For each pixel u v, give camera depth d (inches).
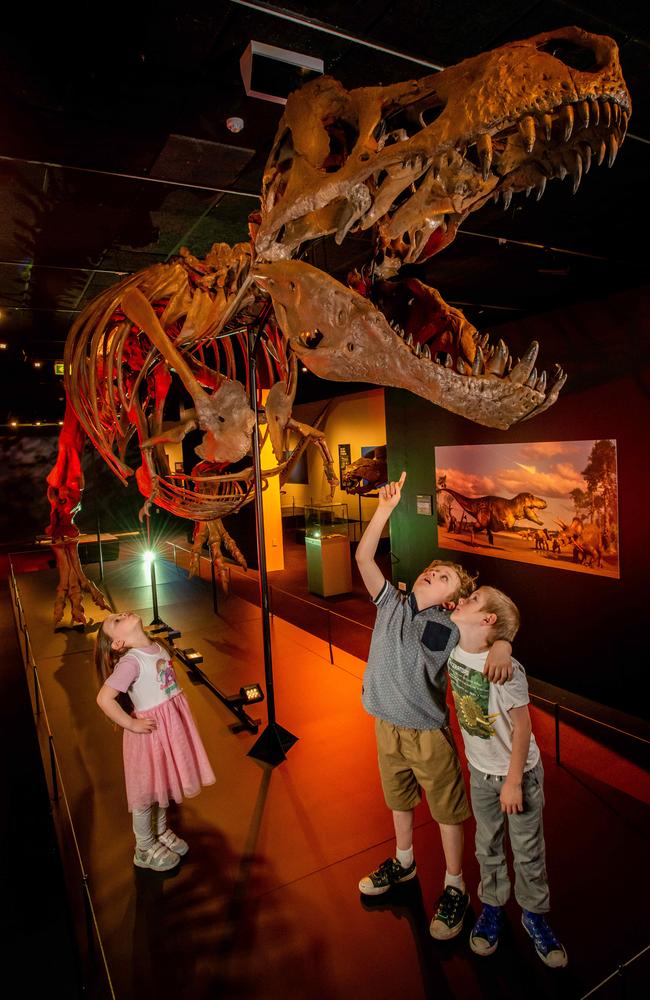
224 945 102.1
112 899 113.7
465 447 254.8
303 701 195.9
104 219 166.6
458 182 90.7
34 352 348.2
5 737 181.3
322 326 106.5
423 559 288.4
